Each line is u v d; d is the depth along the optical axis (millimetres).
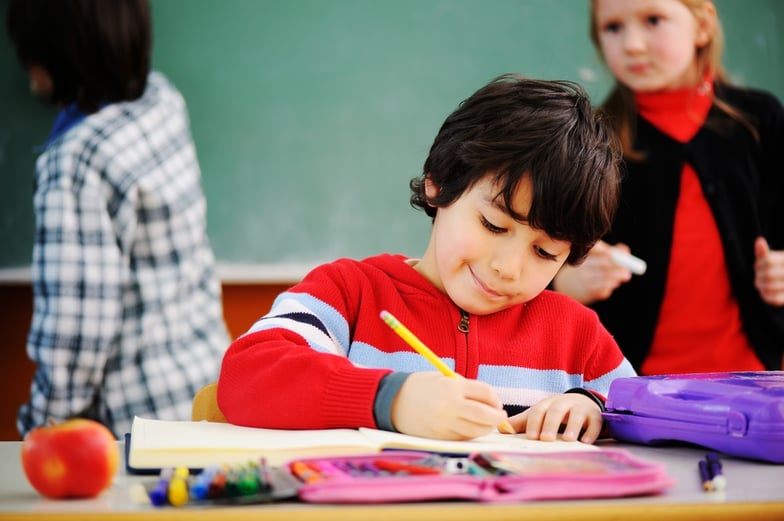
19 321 2840
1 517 717
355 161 2908
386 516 728
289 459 893
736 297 2584
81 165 2025
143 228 2092
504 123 1263
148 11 2180
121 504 772
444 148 1314
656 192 2590
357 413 1044
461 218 1265
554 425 1146
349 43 2904
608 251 2523
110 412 2068
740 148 2629
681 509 759
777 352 2604
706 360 2570
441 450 924
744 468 973
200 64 2873
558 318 1456
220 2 2877
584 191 1235
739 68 2908
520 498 774
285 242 2889
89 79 2113
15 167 2826
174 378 2094
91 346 2010
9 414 2828
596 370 1458
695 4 2652
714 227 2582
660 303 2566
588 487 789
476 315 1406
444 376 1041
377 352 1379
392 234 2918
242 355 1167
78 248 1997
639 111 2668
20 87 2826
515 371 1397
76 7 2082
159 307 2100
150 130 2145
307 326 1281
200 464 893
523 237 1234
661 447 1128
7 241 2820
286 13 2895
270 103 2891
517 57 2932
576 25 2908
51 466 785
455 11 2924
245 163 2883
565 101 1307
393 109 2916
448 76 2930
